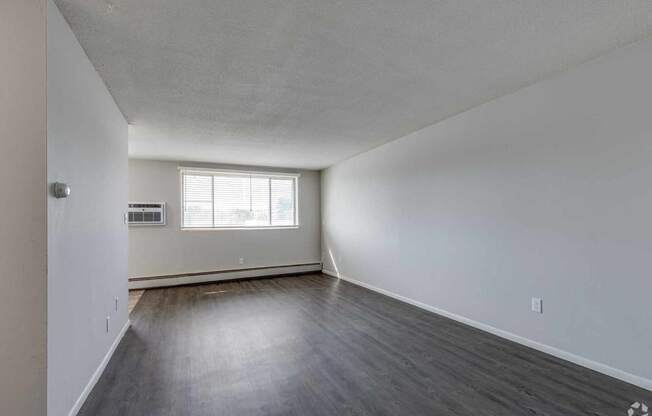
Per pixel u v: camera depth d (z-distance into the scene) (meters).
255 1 1.67
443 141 3.69
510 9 1.77
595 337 2.35
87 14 1.74
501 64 2.40
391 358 2.65
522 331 2.85
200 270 5.82
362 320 3.63
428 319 3.63
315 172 6.90
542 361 2.53
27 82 1.52
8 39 1.51
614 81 2.24
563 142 2.53
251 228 6.26
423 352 2.76
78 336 1.95
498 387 2.18
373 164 5.06
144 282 5.32
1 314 1.47
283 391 2.16
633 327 2.15
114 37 1.97
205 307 4.22
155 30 1.91
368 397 2.09
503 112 3.00
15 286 1.49
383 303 4.35
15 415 1.47
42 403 1.50
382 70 2.47
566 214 2.52
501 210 3.02
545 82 2.66
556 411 1.91
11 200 1.49
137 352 2.80
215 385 2.24
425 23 1.89
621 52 2.20
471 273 3.36
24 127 1.51
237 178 6.25
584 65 2.40
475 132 3.29
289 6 1.71
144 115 3.33
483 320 3.22
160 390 2.18
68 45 1.82
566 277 2.52
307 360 2.63
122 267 3.21
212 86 2.69
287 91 2.82
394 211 4.59
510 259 2.95
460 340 2.99
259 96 2.91
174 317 3.80
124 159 3.34
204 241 5.87
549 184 2.63
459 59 2.32
